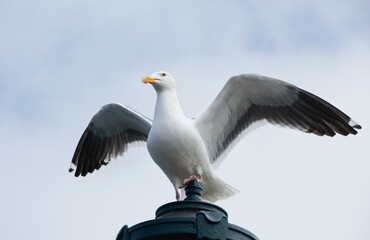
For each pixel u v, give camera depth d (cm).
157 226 565
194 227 561
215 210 598
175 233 560
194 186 626
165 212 599
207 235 555
